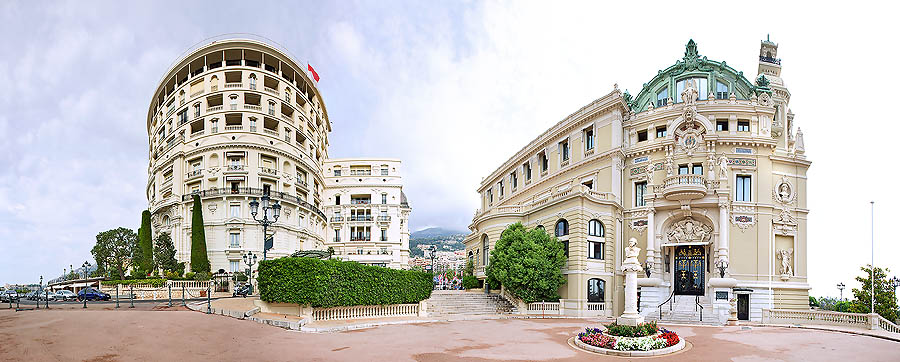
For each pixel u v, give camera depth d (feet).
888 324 84.69
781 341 70.85
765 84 130.93
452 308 114.93
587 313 118.52
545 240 125.18
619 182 132.98
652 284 121.39
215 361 44.73
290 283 79.00
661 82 138.82
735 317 102.47
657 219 127.34
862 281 124.57
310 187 230.48
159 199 219.00
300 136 227.40
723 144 123.54
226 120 204.13
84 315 66.85
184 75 222.69
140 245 198.08
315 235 234.79
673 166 126.11
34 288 218.79
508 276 122.01
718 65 132.67
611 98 133.49
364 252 284.61
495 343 64.95
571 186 145.48
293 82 232.12
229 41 207.10
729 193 119.55
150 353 45.83
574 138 146.61
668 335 63.52
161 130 229.45
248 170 195.72
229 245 190.08
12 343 45.62
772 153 124.36
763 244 119.24
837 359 55.67
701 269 122.72
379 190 293.43
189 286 151.33
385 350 56.13
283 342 58.23
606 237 126.41
